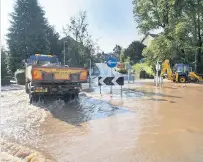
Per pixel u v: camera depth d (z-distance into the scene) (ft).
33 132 23.34
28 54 125.80
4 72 76.13
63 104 37.91
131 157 17.44
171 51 108.47
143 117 29.50
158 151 18.56
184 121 27.73
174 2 107.96
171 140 21.08
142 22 119.65
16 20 130.00
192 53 119.34
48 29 149.89
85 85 72.18
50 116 29.94
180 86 76.07
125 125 25.82
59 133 23.00
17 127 24.98
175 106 37.29
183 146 19.63
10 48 125.18
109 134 22.70
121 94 48.01
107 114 31.12
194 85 80.79
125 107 35.83
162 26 117.60
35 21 132.57
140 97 46.73
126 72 132.36
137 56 182.39
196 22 118.52
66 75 38.81
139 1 118.32
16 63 122.83
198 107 36.58
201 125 25.96
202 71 121.80
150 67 123.65
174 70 100.07
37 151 18.54
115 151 18.54
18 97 44.86
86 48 112.06
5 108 34.50
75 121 27.50
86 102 39.99
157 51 110.73
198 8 111.86
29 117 29.32
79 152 18.40
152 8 117.50
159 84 80.69
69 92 39.40
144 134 22.72
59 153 18.22
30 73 38.88
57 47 149.69
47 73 37.47
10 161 16.76
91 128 24.68
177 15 111.86
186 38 108.78
